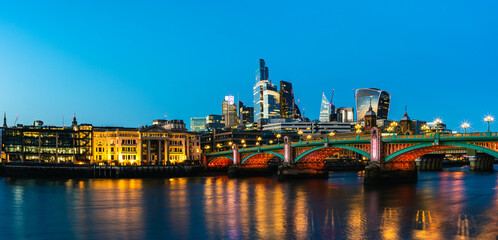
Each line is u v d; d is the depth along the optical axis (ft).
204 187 454.81
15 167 630.74
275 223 237.04
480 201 306.55
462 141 369.09
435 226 222.28
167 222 244.01
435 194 351.46
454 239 194.80
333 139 483.92
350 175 642.22
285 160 552.00
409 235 203.62
